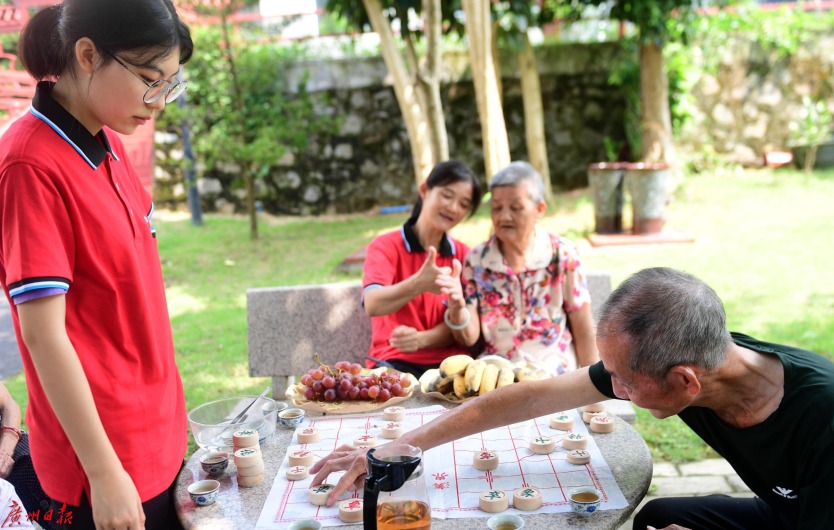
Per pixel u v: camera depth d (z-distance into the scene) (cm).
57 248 176
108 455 176
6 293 189
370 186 959
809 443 172
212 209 971
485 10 578
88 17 173
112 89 178
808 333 484
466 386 238
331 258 750
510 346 309
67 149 182
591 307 345
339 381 246
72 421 174
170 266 754
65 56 179
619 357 173
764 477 189
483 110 609
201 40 832
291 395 251
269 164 825
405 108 655
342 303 343
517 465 198
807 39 975
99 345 188
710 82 1000
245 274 718
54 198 177
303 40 945
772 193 874
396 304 298
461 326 298
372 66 938
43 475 192
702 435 200
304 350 345
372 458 155
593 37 968
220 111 865
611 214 752
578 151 967
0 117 693
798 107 986
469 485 188
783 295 569
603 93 959
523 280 309
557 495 181
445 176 312
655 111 850
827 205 814
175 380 213
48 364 173
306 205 960
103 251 186
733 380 178
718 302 174
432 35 581
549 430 220
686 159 998
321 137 949
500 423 205
